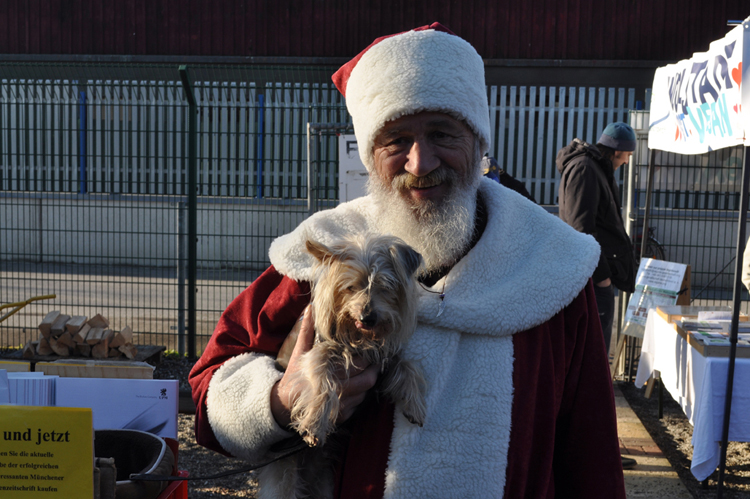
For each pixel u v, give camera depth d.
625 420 5.64
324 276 1.67
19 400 2.28
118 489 1.74
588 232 5.19
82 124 10.83
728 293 9.52
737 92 3.94
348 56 13.45
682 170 7.72
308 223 1.86
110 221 10.75
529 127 12.03
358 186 7.30
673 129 5.44
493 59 13.23
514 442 1.51
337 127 7.16
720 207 9.10
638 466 4.79
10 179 7.95
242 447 1.62
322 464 1.82
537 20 13.13
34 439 1.54
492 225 1.66
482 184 1.80
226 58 13.53
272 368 1.67
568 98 12.34
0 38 13.77
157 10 13.49
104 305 8.27
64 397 2.36
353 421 1.70
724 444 4.14
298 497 1.80
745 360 4.14
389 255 1.62
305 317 1.71
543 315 1.56
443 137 1.57
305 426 1.54
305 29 13.45
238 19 13.47
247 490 4.27
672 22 12.97
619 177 11.20
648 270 6.05
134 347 6.64
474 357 1.55
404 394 1.50
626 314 6.02
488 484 1.47
